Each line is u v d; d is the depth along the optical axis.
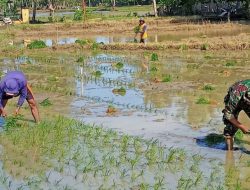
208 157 9.04
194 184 7.67
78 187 7.72
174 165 8.62
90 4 112.19
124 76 19.27
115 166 8.65
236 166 8.52
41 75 20.23
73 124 11.57
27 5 82.19
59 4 100.06
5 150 9.77
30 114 13.08
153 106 13.66
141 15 56.62
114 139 10.38
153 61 23.17
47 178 8.12
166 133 10.80
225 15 45.81
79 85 17.53
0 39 36.53
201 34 36.41
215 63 21.53
